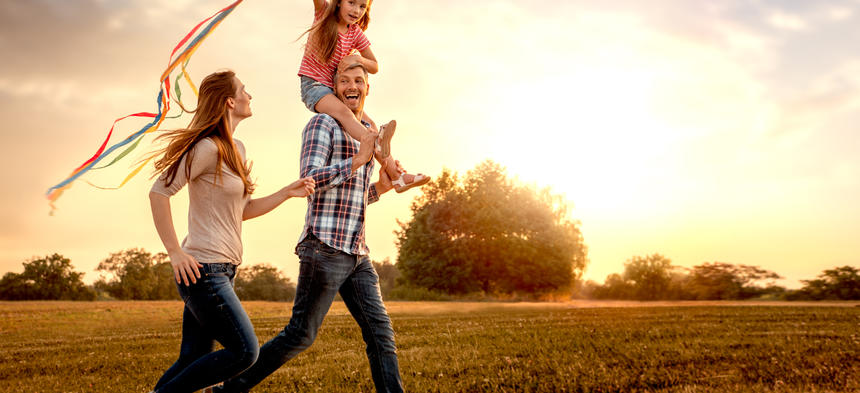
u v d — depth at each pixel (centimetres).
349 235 290
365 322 304
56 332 877
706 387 350
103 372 454
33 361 522
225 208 252
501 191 3775
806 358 459
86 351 596
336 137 302
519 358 486
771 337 616
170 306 1941
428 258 3741
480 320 992
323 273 284
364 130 304
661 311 1259
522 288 3666
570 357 484
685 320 912
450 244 3697
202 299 243
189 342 270
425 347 577
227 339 245
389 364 301
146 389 380
